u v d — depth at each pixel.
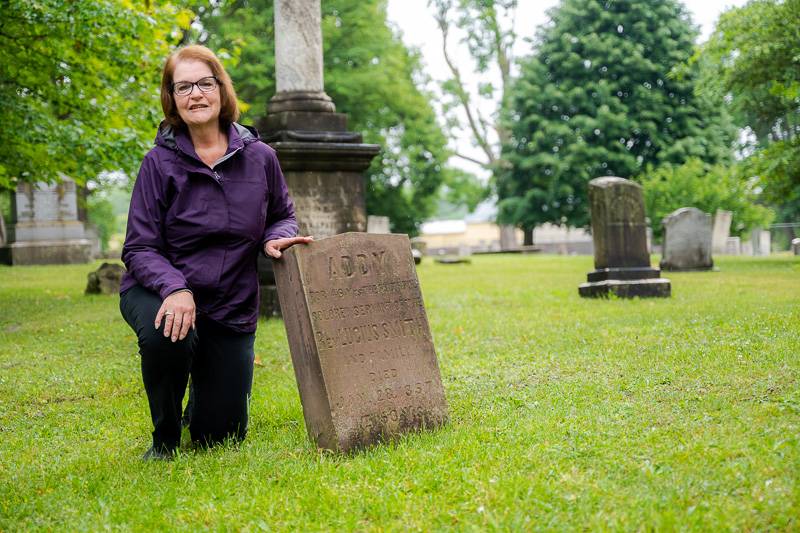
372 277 4.41
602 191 11.97
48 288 15.22
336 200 10.06
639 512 3.08
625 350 6.68
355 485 3.64
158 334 4.04
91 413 5.55
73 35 11.60
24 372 6.90
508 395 5.39
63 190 26.16
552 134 43.91
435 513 3.26
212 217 4.27
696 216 17.81
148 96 13.39
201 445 4.55
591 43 43.09
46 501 3.70
